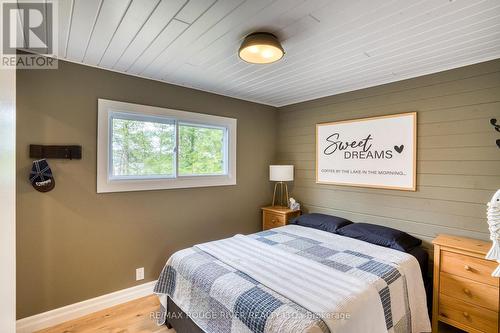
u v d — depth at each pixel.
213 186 3.23
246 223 3.60
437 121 2.42
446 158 2.37
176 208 2.91
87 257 2.34
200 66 2.37
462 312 1.95
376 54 2.09
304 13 1.51
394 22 1.61
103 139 2.41
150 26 1.67
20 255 2.04
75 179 2.27
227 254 2.09
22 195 2.05
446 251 2.04
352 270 1.85
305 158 3.58
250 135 3.62
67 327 2.15
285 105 3.85
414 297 1.97
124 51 2.05
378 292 1.62
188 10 1.48
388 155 2.73
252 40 1.68
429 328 1.99
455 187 2.32
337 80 2.73
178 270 2.04
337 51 2.03
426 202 2.49
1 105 0.55
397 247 2.29
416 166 2.54
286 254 2.11
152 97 2.71
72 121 2.25
